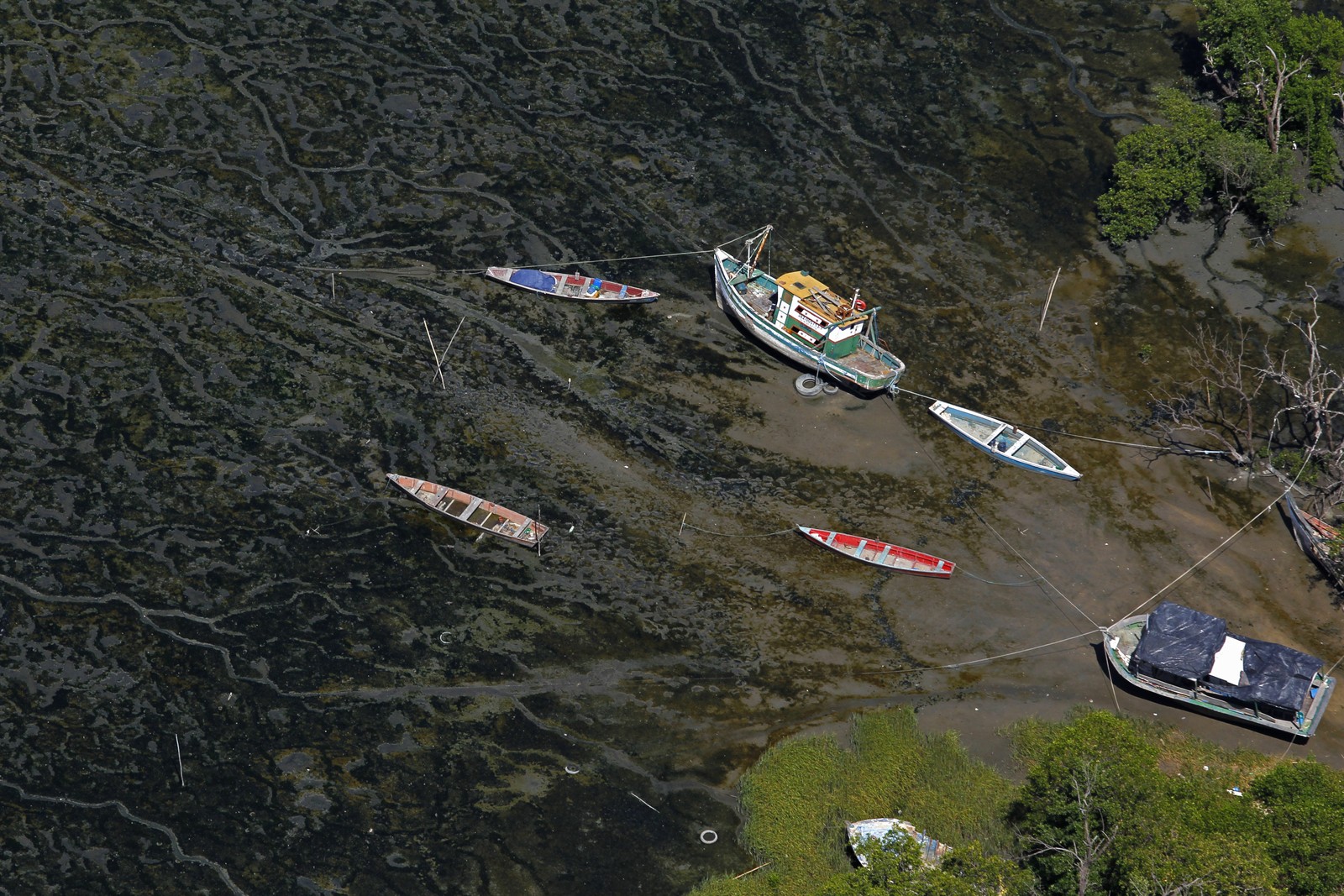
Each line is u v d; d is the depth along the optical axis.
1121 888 59.00
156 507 81.38
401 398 86.69
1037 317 91.88
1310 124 96.81
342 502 81.94
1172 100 97.81
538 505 81.88
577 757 71.75
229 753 71.81
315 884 67.31
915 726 72.44
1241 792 68.44
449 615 77.31
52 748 71.94
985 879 58.88
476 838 68.81
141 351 88.25
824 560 79.94
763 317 88.62
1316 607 77.38
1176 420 86.06
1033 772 64.31
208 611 77.31
